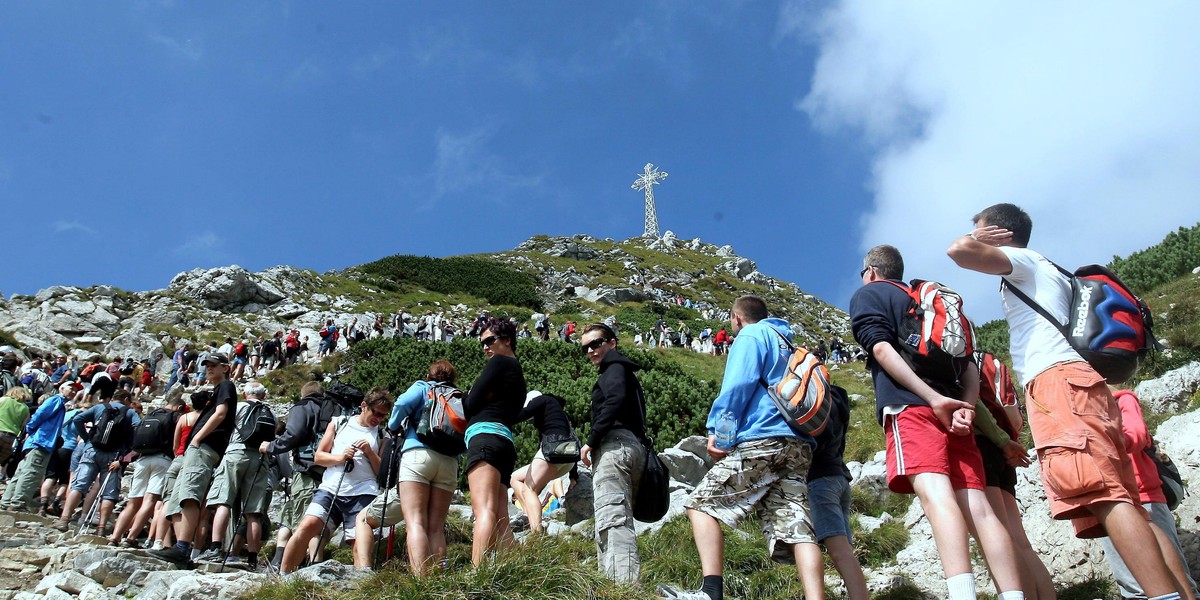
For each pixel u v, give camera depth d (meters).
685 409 17.06
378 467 7.85
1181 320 13.55
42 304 31.34
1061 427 4.05
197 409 9.12
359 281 55.53
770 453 4.74
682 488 9.81
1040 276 4.40
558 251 92.31
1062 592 5.96
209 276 37.78
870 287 4.61
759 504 4.86
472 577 5.07
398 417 6.29
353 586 5.59
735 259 102.50
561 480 10.28
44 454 11.50
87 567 7.54
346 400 8.59
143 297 35.91
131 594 7.09
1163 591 3.68
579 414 17.08
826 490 5.05
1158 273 19.70
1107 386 4.20
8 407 11.72
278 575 6.11
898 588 6.27
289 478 9.56
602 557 5.47
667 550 7.21
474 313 52.16
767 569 6.61
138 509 9.59
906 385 4.23
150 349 29.77
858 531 7.60
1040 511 6.95
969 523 4.26
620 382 5.89
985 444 4.90
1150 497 4.91
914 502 8.34
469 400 6.14
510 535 5.91
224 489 8.35
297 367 26.22
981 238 4.72
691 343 40.31
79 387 19.97
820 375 4.86
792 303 90.56
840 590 6.25
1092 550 6.15
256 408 8.78
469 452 5.98
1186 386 9.98
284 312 38.78
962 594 3.77
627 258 94.50
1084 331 4.17
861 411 15.10
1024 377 4.34
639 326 50.88
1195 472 6.42
